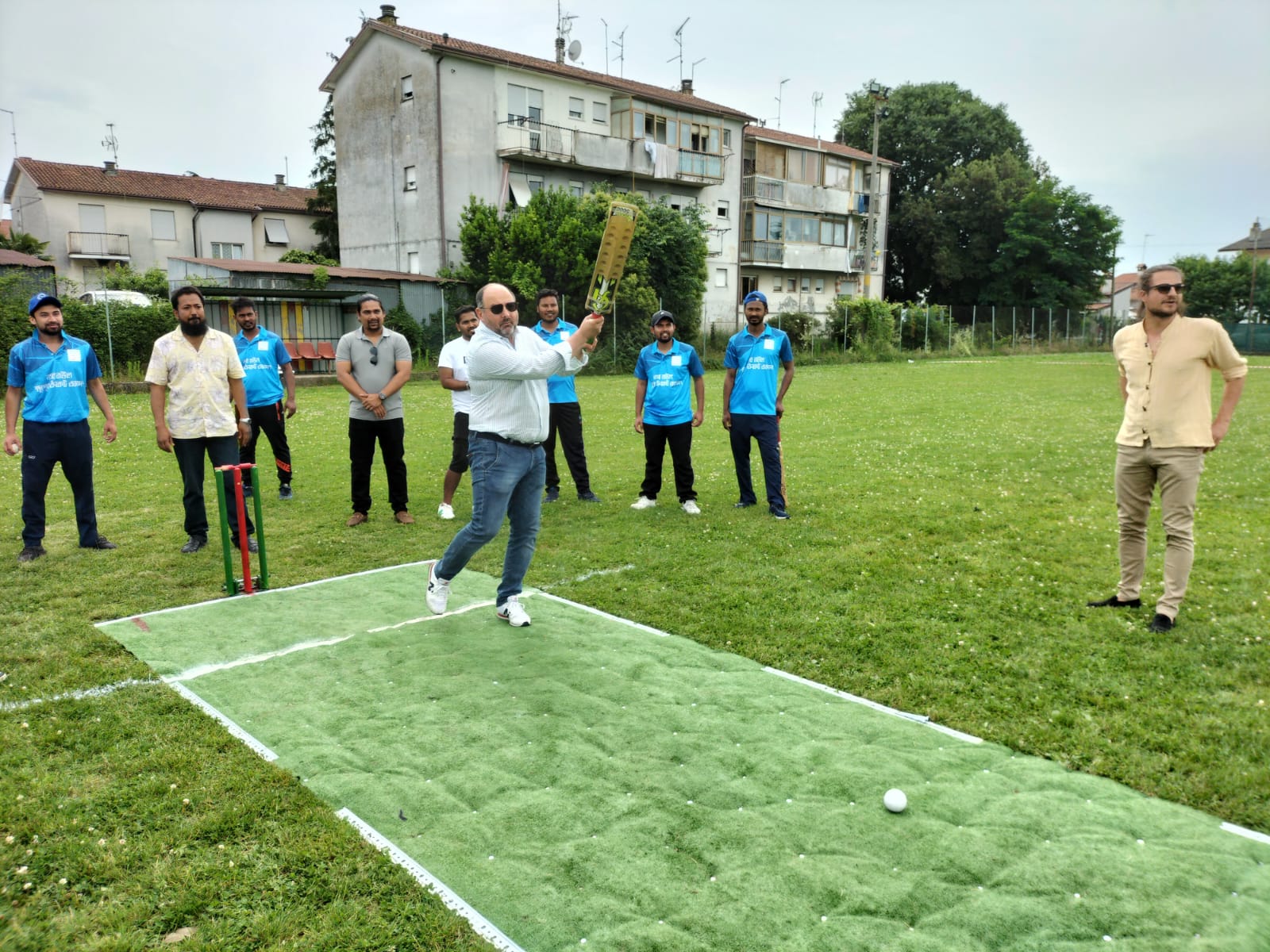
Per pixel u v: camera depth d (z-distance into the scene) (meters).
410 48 29.62
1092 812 3.18
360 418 7.55
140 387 19.34
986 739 3.77
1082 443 12.70
